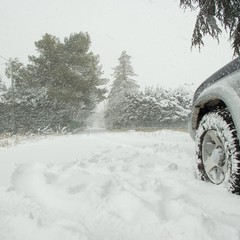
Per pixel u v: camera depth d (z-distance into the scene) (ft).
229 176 8.63
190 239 5.78
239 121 8.17
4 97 72.33
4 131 67.10
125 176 11.13
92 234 6.18
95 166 13.24
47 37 85.66
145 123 102.99
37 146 26.96
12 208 7.85
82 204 7.88
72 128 80.79
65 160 16.28
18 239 6.05
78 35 91.04
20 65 87.20
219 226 6.13
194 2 19.36
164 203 7.82
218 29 19.07
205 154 10.10
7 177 11.29
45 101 74.59
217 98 9.69
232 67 9.43
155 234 6.14
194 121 11.56
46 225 6.40
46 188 9.42
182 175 11.29
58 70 82.38
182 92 103.04
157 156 16.56
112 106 144.15
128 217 7.11
